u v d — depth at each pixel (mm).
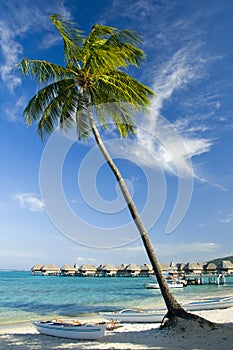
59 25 12656
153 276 91438
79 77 13523
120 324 14828
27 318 20094
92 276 102562
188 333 10484
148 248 11750
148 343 10016
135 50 13055
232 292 39312
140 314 15578
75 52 13172
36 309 24656
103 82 13672
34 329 15078
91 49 12320
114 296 36188
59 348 10547
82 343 11000
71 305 27188
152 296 35969
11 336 12961
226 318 15297
